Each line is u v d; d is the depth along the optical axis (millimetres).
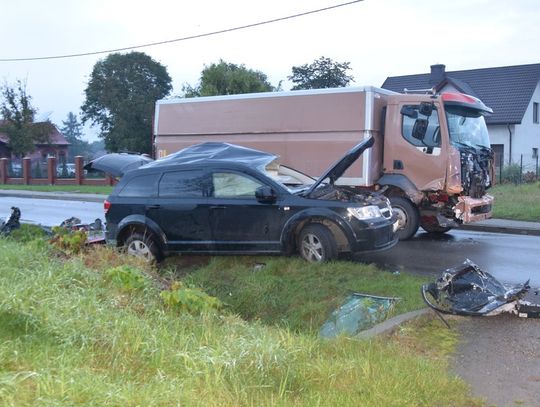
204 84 31266
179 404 3646
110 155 11602
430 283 7027
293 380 4352
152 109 55906
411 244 12000
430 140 12008
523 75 38250
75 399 3502
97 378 3840
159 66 58062
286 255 8969
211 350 4492
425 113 12000
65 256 7875
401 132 12305
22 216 18531
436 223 12664
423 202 12336
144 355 4398
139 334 4691
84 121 58719
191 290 6418
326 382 4418
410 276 8297
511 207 17047
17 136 45938
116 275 6434
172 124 15453
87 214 18984
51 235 10406
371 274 8203
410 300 6895
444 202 12211
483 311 6230
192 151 10523
